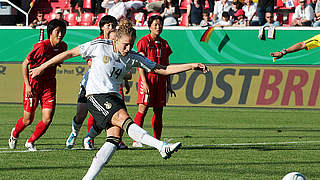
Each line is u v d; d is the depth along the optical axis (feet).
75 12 239.50
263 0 189.57
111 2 208.85
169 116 152.56
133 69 173.99
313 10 199.41
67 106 176.86
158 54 93.09
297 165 71.92
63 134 108.78
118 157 78.18
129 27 55.67
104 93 57.00
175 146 49.62
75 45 178.09
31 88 78.64
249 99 171.22
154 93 92.63
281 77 169.27
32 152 82.33
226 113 161.17
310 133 115.75
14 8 220.23
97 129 84.02
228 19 199.93
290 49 74.02
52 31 80.53
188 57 173.88
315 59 167.53
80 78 177.27
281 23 213.87
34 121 139.03
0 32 180.86
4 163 71.41
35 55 79.92
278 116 153.89
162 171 66.39
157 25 91.97
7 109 166.91
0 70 181.57
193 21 197.77
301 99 168.76
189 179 61.05
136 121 93.50
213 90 172.76
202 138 104.68
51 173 64.18
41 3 244.63
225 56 172.14
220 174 64.54
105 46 57.67
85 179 52.90
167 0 197.47
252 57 170.71
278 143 97.04
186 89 174.09
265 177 62.80
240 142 98.22
